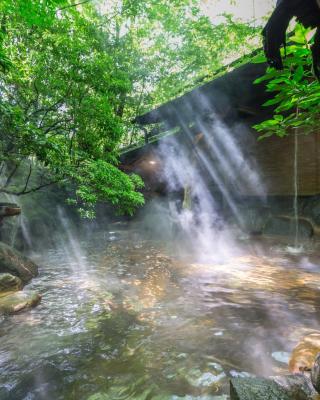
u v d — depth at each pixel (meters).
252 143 11.06
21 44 6.94
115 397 2.41
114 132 7.65
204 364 2.86
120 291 5.30
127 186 7.93
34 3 4.57
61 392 2.48
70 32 7.39
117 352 3.13
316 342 2.77
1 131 5.46
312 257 7.59
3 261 5.59
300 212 9.35
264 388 1.94
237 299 4.73
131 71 16.47
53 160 6.32
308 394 1.89
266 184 10.66
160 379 2.64
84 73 6.75
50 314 4.20
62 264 7.71
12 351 3.17
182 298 4.84
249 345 3.22
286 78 2.05
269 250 8.66
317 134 8.88
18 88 7.59
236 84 8.68
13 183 10.75
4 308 4.14
